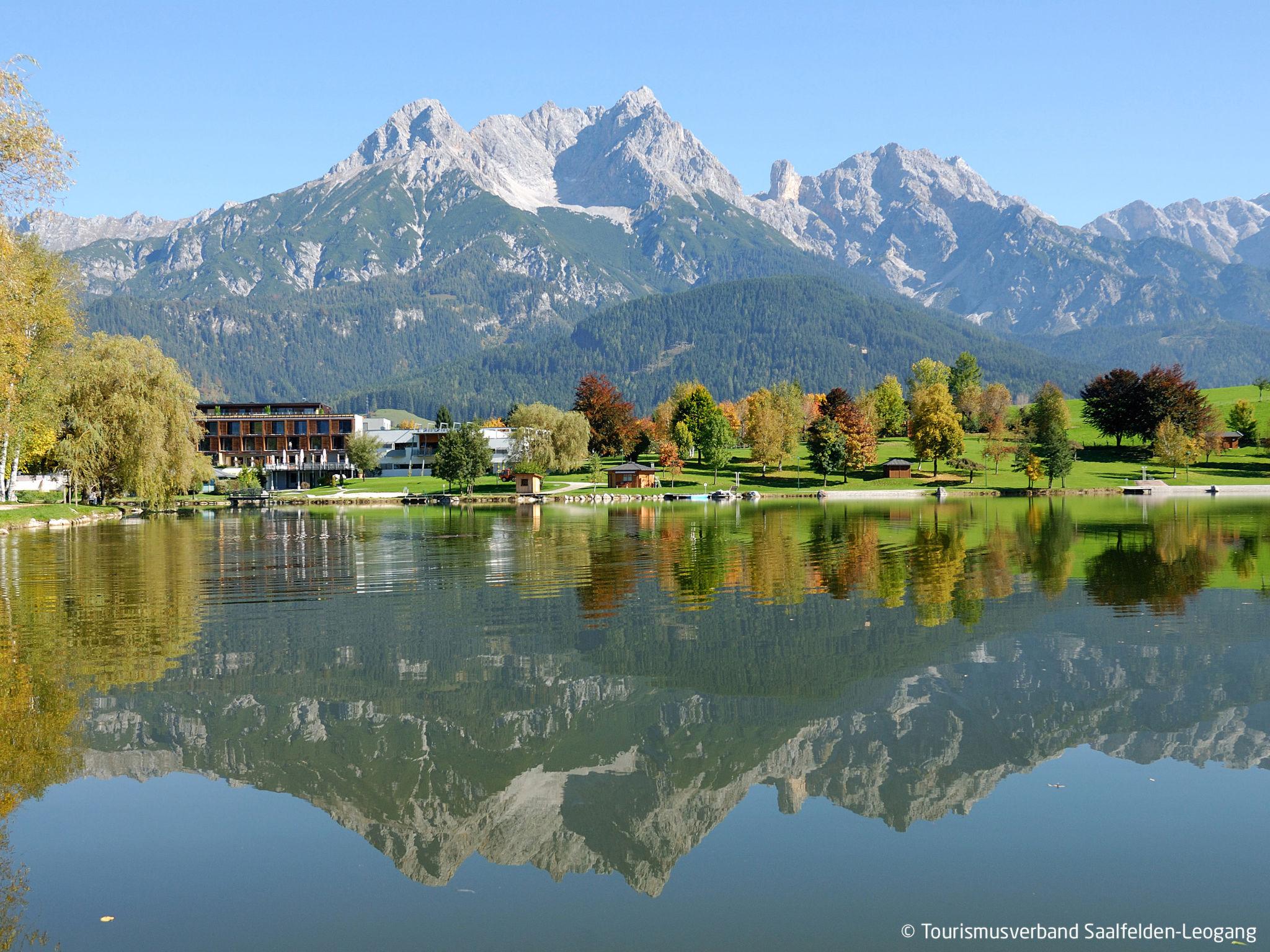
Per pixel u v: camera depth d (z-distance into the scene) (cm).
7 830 1548
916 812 1603
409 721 2120
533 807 1639
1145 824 1534
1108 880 1348
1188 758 1836
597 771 1816
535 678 2480
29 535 7606
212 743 1967
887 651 2742
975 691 2317
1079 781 1727
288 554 5766
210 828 1556
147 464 9550
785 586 4106
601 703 2247
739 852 1460
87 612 3531
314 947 1188
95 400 9525
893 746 1931
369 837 1522
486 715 2162
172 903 1307
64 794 1698
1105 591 3853
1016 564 4881
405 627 3188
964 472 17600
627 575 4569
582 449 18050
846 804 1642
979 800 1647
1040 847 1461
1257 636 2892
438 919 1266
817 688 2364
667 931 1230
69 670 2562
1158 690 2306
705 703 2250
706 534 7238
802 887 1345
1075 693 2284
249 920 1259
